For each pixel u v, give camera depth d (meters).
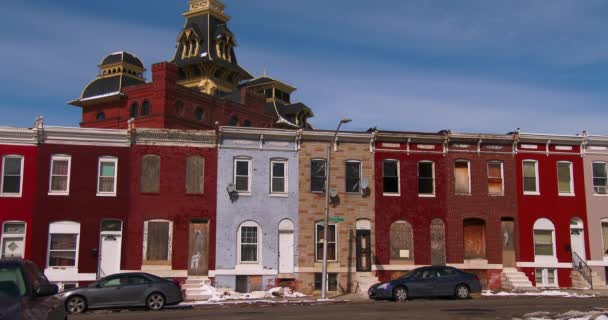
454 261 35.59
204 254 33.31
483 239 36.34
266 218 34.22
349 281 34.41
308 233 34.50
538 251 36.66
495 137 36.88
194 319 19.89
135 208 32.91
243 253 33.75
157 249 32.88
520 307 24.06
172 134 33.72
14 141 32.06
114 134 33.12
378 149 36.06
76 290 23.72
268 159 34.78
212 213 33.66
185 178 33.69
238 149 34.44
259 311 23.34
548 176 37.41
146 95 56.56
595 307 23.92
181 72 74.00
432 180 36.41
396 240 35.38
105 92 61.34
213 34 74.62
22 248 31.55
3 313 8.52
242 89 65.81
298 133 34.91
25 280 10.16
